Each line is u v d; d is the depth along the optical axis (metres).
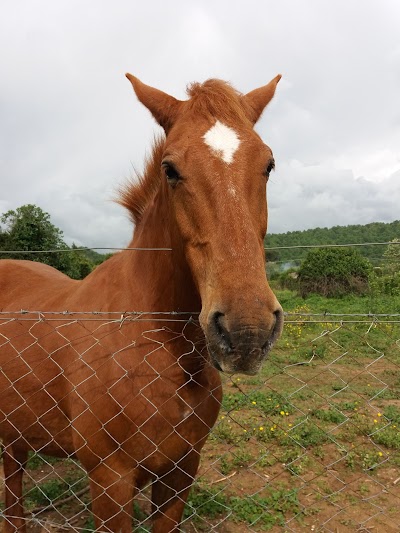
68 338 2.29
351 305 14.51
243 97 2.18
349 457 4.04
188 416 2.06
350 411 5.27
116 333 2.11
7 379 2.59
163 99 2.13
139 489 2.22
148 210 2.31
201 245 1.72
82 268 17.64
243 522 3.19
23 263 3.39
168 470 2.16
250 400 5.41
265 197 1.88
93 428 2.08
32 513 3.15
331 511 3.33
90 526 3.10
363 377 6.81
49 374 2.38
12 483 3.00
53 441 2.51
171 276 2.03
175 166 1.80
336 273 18.00
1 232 16.12
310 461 4.03
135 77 2.24
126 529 2.11
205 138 1.79
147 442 2.01
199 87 2.03
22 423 2.60
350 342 8.65
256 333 1.44
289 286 19.59
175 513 2.31
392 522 3.21
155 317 2.07
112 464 2.08
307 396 5.77
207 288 1.64
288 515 3.28
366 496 3.53
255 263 1.59
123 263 2.35
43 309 2.66
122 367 2.03
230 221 1.64
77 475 3.82
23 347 2.54
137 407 1.99
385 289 16.64
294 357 7.82
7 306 2.93
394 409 5.26
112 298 2.27
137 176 2.57
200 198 1.72
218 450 4.24
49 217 16.28
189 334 2.02
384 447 4.36
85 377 2.12
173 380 2.02
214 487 3.60
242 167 1.74
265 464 3.96
